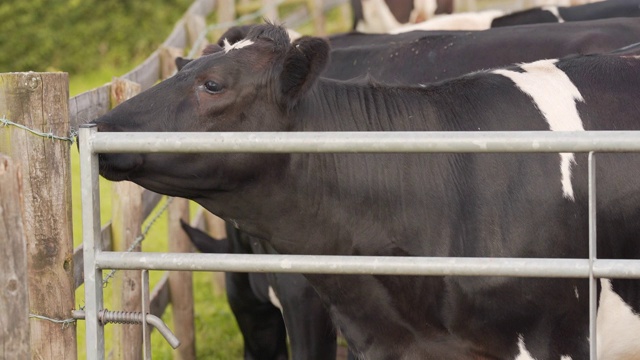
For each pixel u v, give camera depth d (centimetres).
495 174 517
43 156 496
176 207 934
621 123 536
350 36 859
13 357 396
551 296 508
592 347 438
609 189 525
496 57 739
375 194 520
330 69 768
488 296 508
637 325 547
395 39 823
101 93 660
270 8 2000
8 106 492
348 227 524
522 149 420
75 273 608
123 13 2656
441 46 755
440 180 520
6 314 392
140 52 2681
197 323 1050
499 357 523
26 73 493
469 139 421
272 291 741
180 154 494
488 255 512
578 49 731
